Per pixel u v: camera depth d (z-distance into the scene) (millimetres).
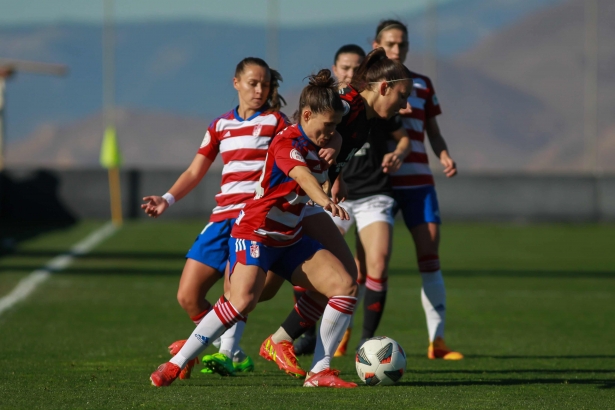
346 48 22703
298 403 14297
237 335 18594
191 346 16031
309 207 17641
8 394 15164
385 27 22125
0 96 72188
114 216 70938
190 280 17594
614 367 20125
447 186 71938
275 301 33344
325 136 15703
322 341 16406
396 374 16766
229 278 17031
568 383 17422
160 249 51938
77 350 21797
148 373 18125
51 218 70438
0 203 69875
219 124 18125
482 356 22109
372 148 21594
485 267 46000
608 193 70938
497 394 15703
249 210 16062
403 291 36719
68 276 39250
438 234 22500
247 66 17734
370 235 21516
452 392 15852
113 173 71062
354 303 16250
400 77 17062
